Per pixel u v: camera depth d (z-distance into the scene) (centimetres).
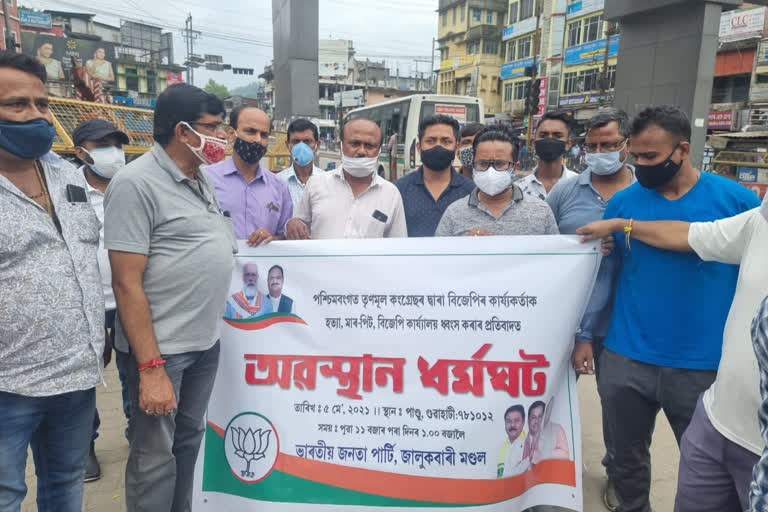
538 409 232
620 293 232
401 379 237
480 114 1634
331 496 236
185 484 232
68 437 198
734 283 205
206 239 207
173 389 203
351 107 6469
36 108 173
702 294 207
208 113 203
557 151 376
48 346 177
